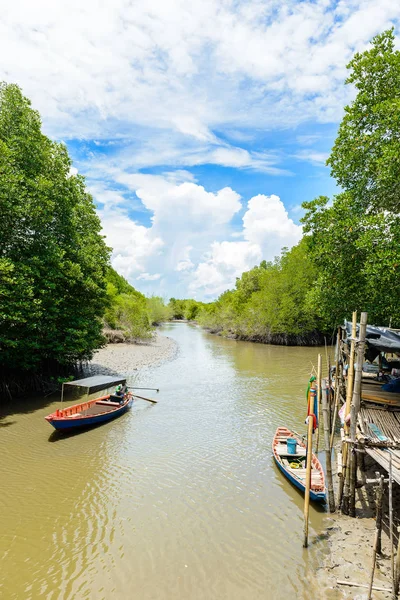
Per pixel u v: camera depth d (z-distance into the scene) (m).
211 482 14.03
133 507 12.38
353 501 11.59
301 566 9.55
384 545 10.07
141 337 58.91
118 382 22.75
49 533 10.98
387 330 14.30
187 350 54.47
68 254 26.61
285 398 25.89
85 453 16.61
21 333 22.75
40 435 18.64
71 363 29.53
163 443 17.78
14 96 23.81
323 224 20.34
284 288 61.84
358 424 12.30
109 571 9.43
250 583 8.99
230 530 11.11
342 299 20.78
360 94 20.72
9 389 24.75
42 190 23.25
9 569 9.48
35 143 24.25
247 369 37.38
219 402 24.89
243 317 70.69
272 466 15.38
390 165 16.44
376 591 8.48
